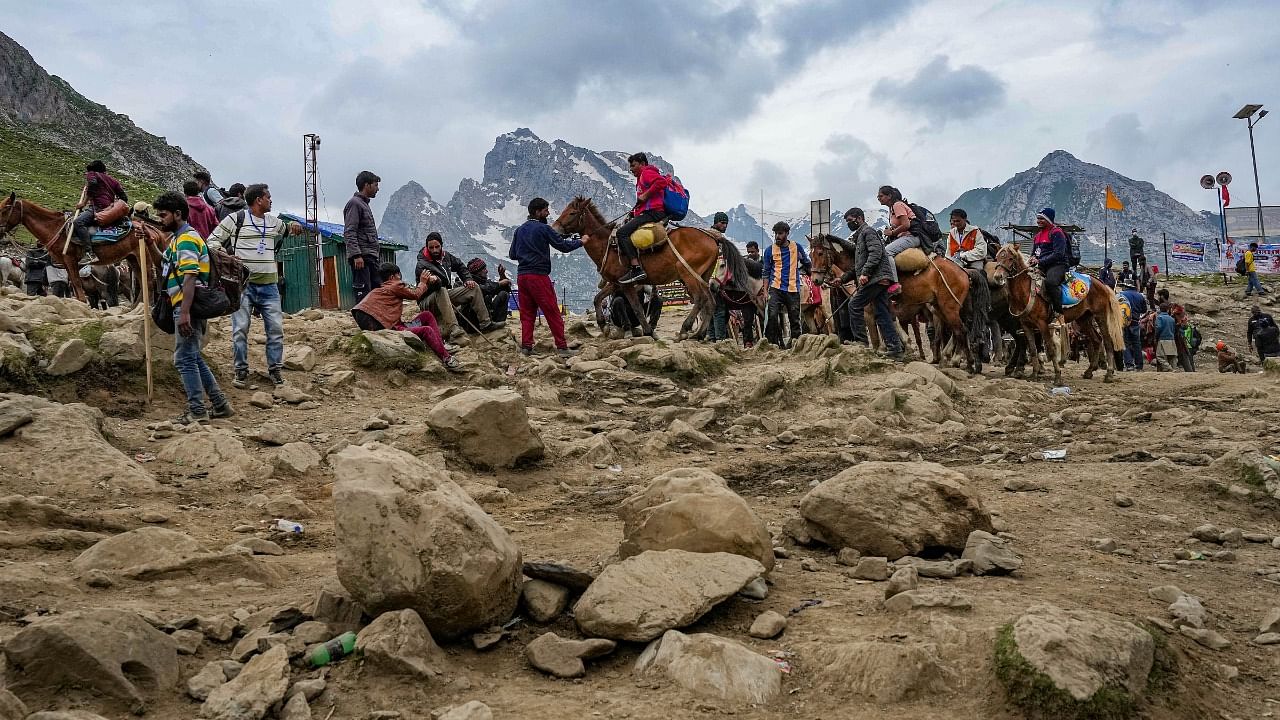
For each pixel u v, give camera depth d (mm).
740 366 13594
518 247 13562
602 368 12727
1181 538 6281
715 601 4148
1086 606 4523
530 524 6535
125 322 10102
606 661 3859
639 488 7719
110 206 13281
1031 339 15500
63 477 6609
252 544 5609
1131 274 34562
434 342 12156
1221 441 9398
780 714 3381
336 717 3307
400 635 3658
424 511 3949
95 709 3277
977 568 5152
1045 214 15141
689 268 14586
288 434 8688
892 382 12133
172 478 7188
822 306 19094
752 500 7445
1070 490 7469
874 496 5539
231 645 3922
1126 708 3367
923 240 15258
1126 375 16891
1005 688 3467
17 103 100625
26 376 8938
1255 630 4496
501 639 4027
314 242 28453
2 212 14297
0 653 3484
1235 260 40812
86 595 4398
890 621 4199
